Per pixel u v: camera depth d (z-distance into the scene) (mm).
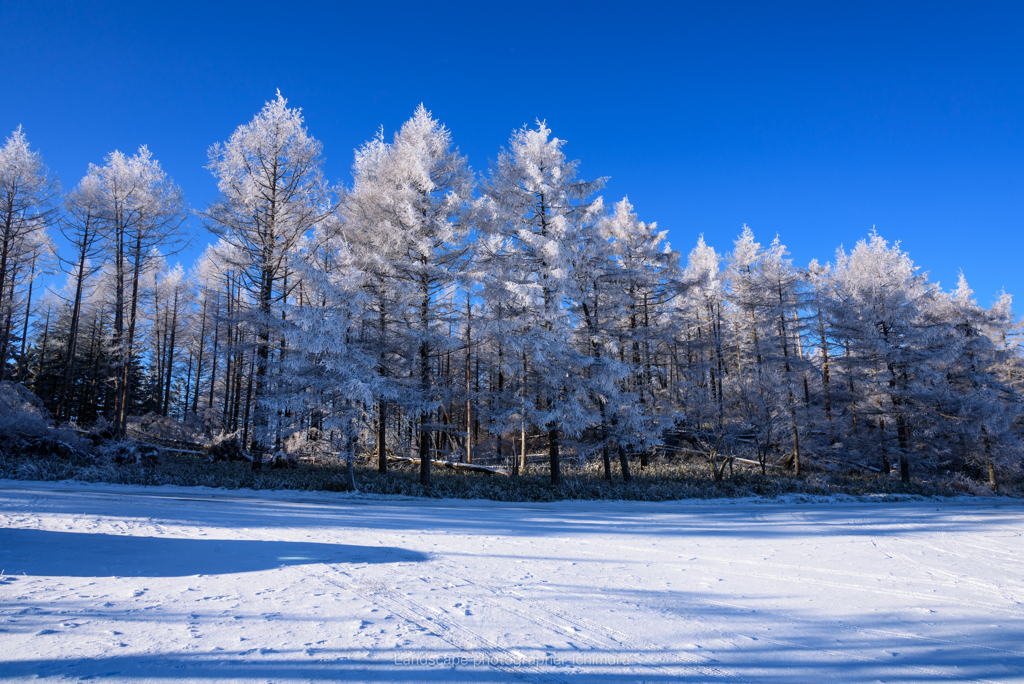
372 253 15633
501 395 16438
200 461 19797
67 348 30312
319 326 13383
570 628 3910
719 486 17953
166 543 6363
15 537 6191
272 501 11469
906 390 23297
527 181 17438
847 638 3959
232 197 17625
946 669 3383
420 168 15969
